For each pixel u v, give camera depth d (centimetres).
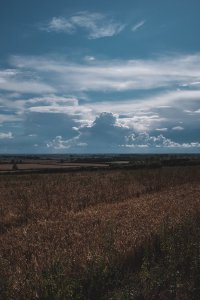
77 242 1145
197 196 2277
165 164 7931
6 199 2461
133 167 6975
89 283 842
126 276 897
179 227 1195
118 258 962
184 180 3703
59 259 930
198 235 1108
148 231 1205
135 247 1044
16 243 1221
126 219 1513
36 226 1507
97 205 2114
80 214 1767
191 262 930
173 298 804
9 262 981
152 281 838
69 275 845
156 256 1043
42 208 2027
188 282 857
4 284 805
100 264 874
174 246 1014
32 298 773
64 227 1438
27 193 2733
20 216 1817
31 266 931
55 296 751
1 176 5244
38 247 1131
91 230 1327
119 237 1152
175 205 1844
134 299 806
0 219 1769
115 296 802
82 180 3850
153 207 1839
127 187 3050
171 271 895
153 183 3372
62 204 2166
